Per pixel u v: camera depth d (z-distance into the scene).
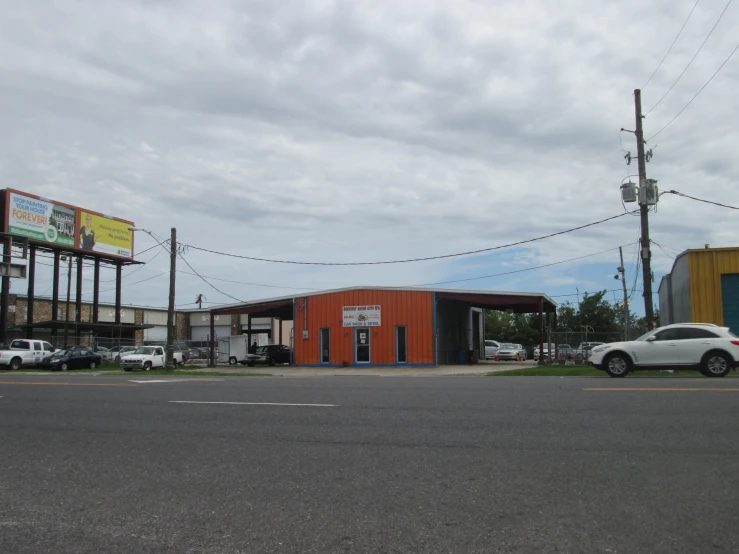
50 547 4.94
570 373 23.59
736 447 7.66
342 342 37.28
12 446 8.80
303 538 5.01
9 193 47.09
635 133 25.88
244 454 7.92
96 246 55.12
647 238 25.00
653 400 11.15
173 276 36.41
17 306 57.50
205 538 5.06
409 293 36.53
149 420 10.65
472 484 6.36
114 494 6.33
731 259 26.28
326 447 8.17
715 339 17.97
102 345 59.53
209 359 42.47
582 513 5.44
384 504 5.79
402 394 13.23
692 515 5.36
